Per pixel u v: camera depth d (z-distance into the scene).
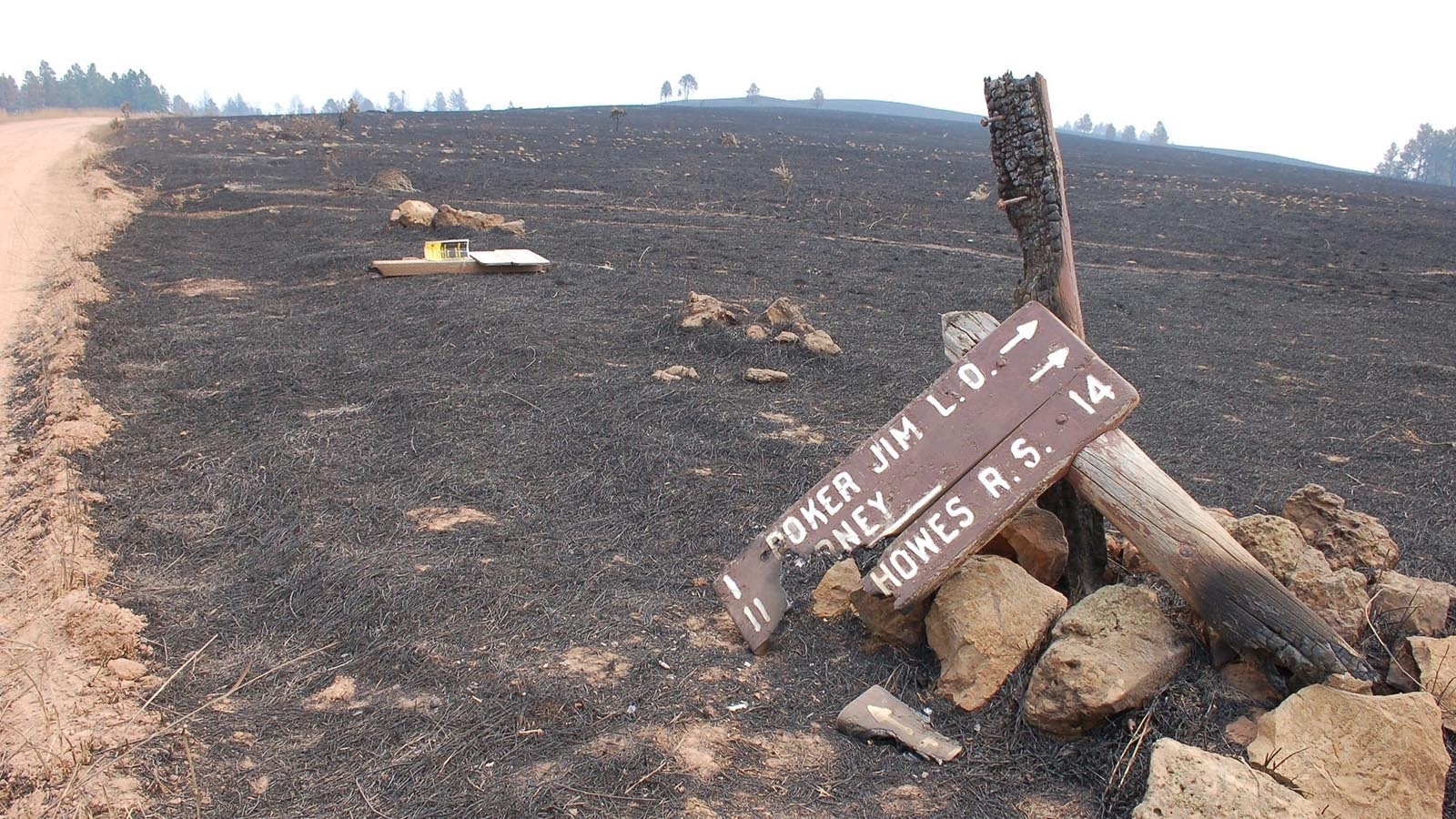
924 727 4.10
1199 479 7.50
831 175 36.91
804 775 3.82
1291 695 3.76
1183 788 3.29
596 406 8.30
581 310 12.16
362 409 8.23
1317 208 35.59
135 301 12.98
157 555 5.61
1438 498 7.30
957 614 4.43
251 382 8.98
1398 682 4.12
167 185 28.75
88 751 3.82
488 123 65.31
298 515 6.12
